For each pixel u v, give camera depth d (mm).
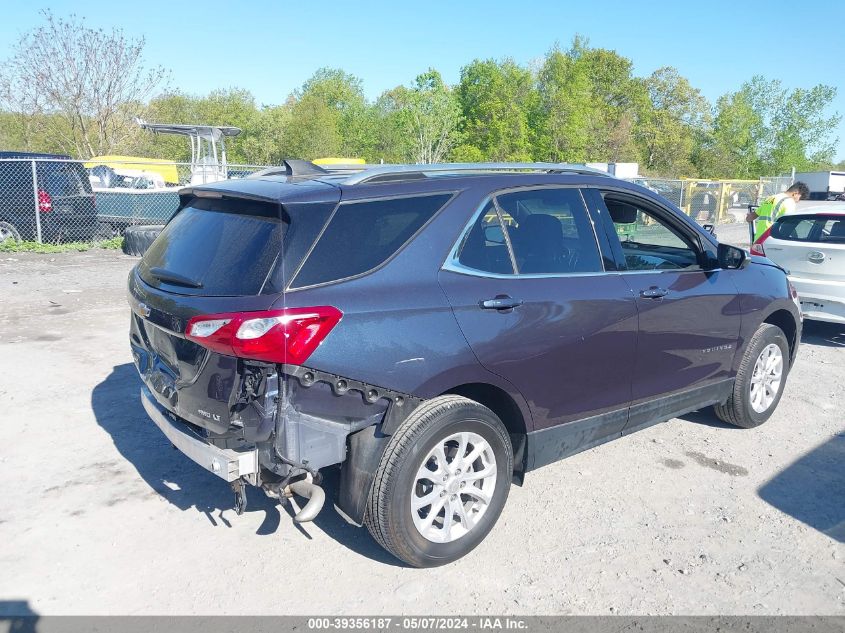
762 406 5410
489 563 3533
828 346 8328
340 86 76688
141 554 3545
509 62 60312
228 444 3137
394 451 3191
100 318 8508
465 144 60781
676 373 4574
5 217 13844
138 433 5023
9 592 3207
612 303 4031
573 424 4008
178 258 3434
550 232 3926
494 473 3611
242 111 56781
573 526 3908
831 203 8844
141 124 18250
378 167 3811
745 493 4340
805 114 65188
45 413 5352
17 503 4008
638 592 3312
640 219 4695
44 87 24344
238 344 2898
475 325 3432
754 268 5281
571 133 59219
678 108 77625
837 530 3914
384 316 3156
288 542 3697
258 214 3254
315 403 3029
